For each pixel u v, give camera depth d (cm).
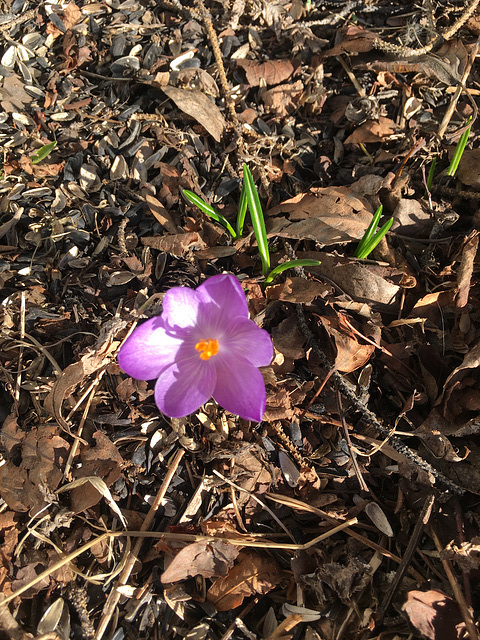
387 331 25
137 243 27
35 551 21
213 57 32
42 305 26
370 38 31
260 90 31
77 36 32
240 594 21
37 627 20
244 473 23
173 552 21
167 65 31
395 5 34
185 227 27
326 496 23
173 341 20
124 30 32
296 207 27
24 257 27
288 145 30
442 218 26
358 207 27
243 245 27
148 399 24
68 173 28
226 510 22
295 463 23
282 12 33
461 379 23
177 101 29
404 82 31
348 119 30
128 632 20
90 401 23
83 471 22
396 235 27
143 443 23
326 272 25
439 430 23
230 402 20
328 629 20
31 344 25
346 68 32
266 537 22
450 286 25
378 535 22
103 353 23
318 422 24
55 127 30
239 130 29
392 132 30
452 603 19
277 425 23
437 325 25
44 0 33
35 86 31
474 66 31
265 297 26
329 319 24
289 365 24
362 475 23
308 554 21
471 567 20
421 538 22
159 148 29
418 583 21
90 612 21
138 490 23
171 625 20
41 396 24
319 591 20
